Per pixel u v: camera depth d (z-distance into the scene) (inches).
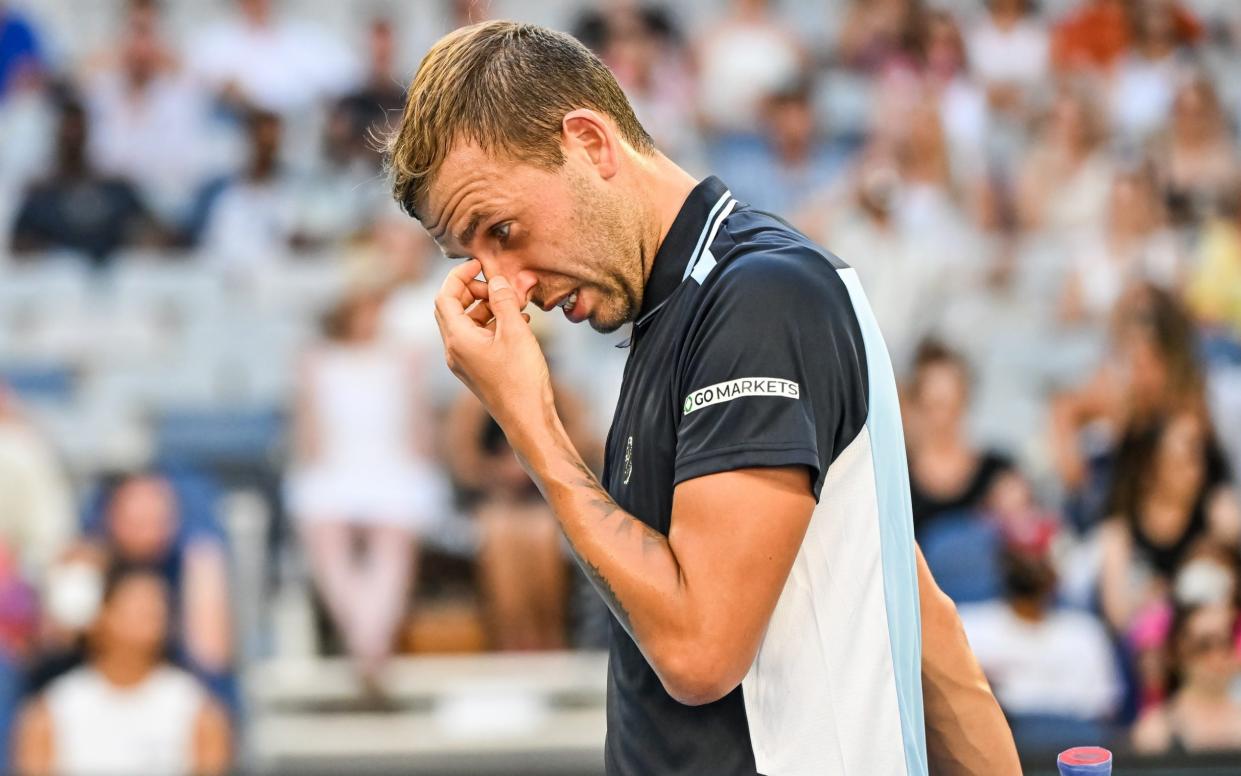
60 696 595.8
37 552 644.7
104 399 776.3
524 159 200.7
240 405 771.4
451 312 209.2
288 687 659.4
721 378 193.3
